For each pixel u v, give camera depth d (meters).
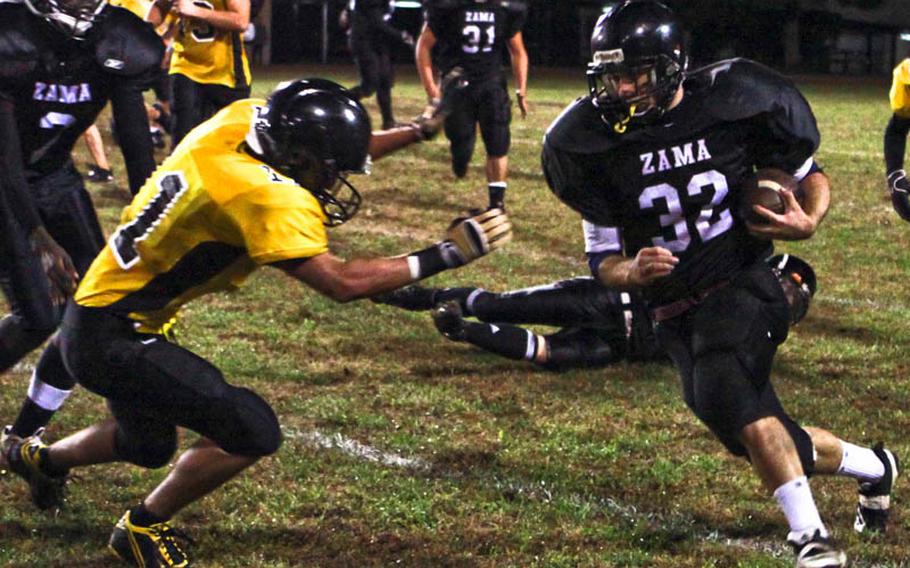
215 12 11.91
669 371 8.51
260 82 31.61
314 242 4.89
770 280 5.56
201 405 5.27
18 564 5.65
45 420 6.35
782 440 5.25
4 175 6.12
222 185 4.93
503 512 6.23
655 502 6.41
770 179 5.36
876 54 42.50
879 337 9.56
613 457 7.01
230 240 5.05
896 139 8.23
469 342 8.19
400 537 5.96
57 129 6.57
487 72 12.74
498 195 13.18
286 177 4.99
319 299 10.18
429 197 14.98
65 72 6.34
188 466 5.41
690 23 41.00
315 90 4.96
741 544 5.96
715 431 5.43
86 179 15.33
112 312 5.26
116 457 5.78
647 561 5.73
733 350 5.36
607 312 8.28
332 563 5.71
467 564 5.72
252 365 8.55
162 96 18.19
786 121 5.39
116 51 6.42
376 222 13.55
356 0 18.98
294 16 41.34
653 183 5.43
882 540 5.98
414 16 40.47
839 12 42.50
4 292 6.54
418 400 7.91
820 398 8.10
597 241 5.68
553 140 5.51
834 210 14.51
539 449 7.10
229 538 5.93
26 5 6.18
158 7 9.00
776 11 41.47
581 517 6.19
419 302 8.57
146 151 6.66
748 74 5.45
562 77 35.97
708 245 5.52
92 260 6.95
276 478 6.59
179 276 5.20
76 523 6.07
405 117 23.11
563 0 41.62
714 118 5.36
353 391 8.09
